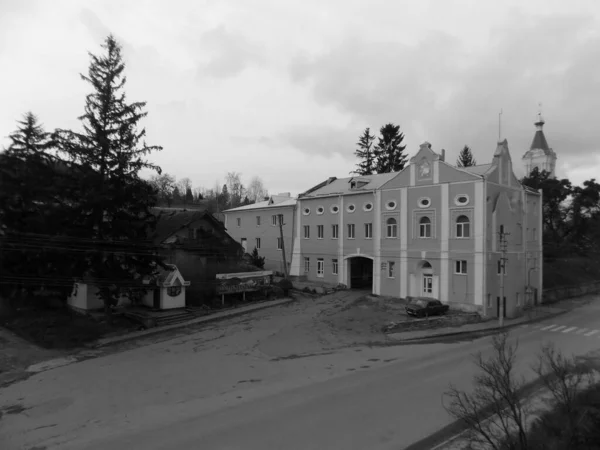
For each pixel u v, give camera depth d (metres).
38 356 22.70
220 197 114.31
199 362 21.50
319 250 47.03
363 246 42.25
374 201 40.91
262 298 39.47
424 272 37.19
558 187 57.56
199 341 26.14
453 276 34.72
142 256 29.03
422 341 26.25
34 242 26.67
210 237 40.75
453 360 21.00
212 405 15.15
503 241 32.16
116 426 13.44
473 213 33.72
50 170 27.38
